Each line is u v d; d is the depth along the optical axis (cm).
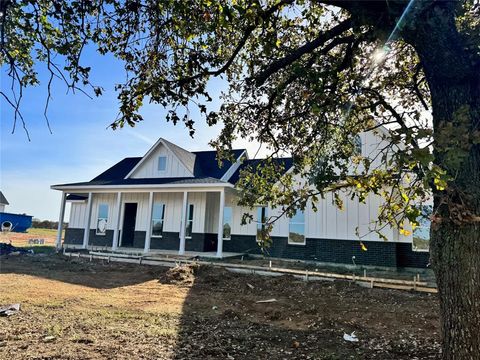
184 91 414
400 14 277
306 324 678
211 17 383
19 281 1053
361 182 344
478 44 292
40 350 482
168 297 897
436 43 290
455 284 300
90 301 819
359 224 1434
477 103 304
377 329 649
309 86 378
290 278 1142
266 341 568
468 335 290
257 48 511
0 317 651
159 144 2022
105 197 2098
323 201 1527
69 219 2214
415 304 837
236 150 2064
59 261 1511
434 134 212
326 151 514
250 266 1261
